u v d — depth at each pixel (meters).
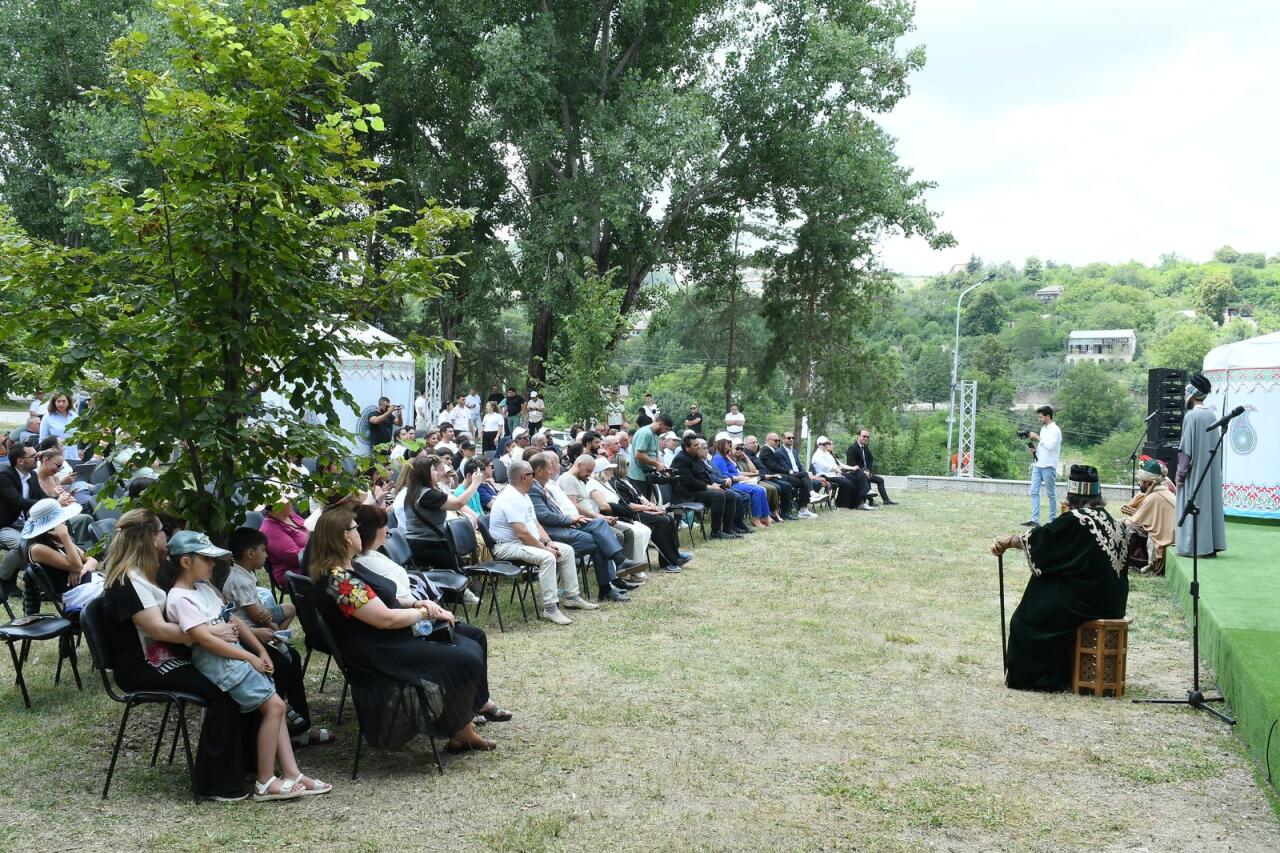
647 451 12.60
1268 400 12.91
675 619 8.33
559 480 9.83
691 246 28.14
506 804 4.45
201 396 5.04
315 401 5.29
